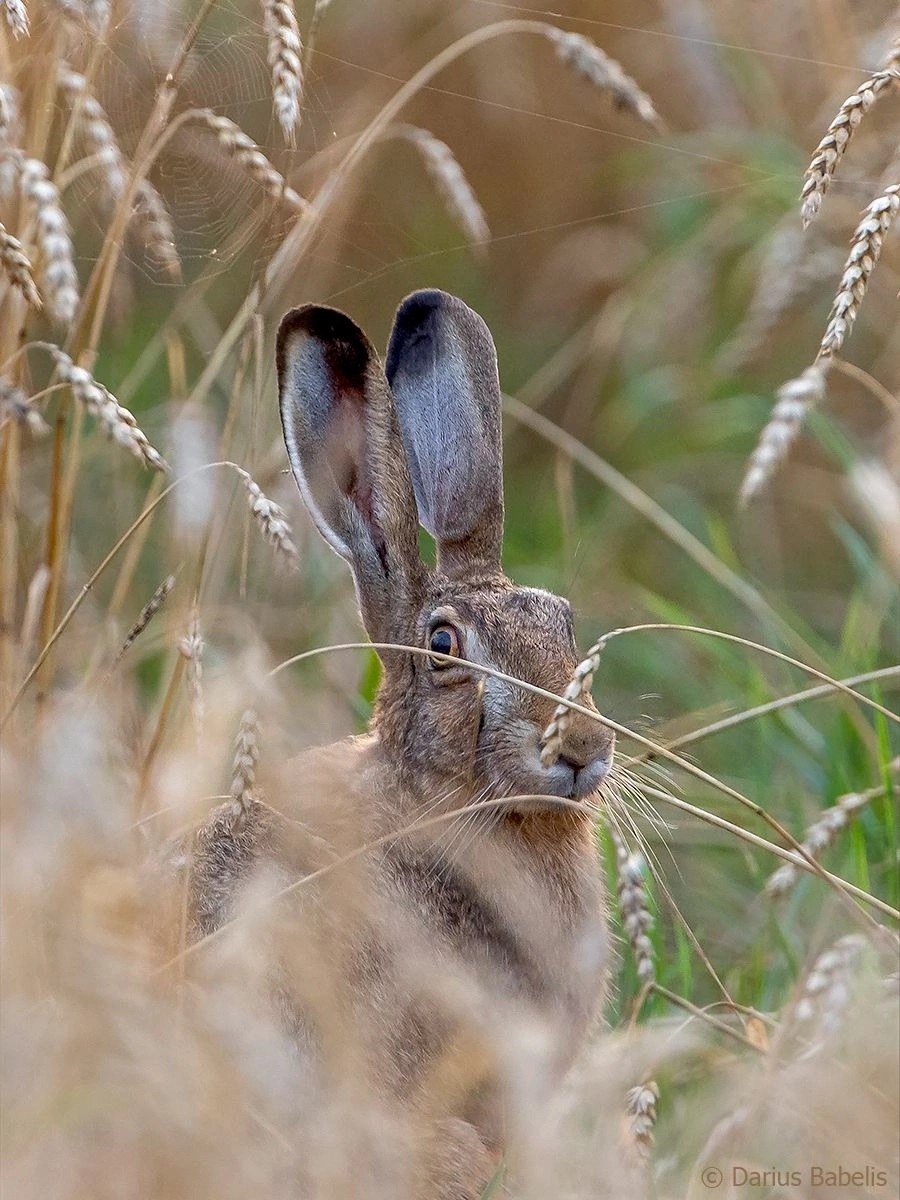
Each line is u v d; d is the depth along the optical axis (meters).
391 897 9.16
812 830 8.75
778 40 16.38
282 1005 8.07
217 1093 6.34
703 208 16.66
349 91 15.38
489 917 9.34
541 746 9.27
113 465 12.98
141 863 8.73
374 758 10.04
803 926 10.27
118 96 10.66
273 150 10.80
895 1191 6.85
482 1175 8.11
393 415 10.22
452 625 9.84
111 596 12.45
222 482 9.81
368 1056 8.32
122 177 9.70
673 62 16.77
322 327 10.11
